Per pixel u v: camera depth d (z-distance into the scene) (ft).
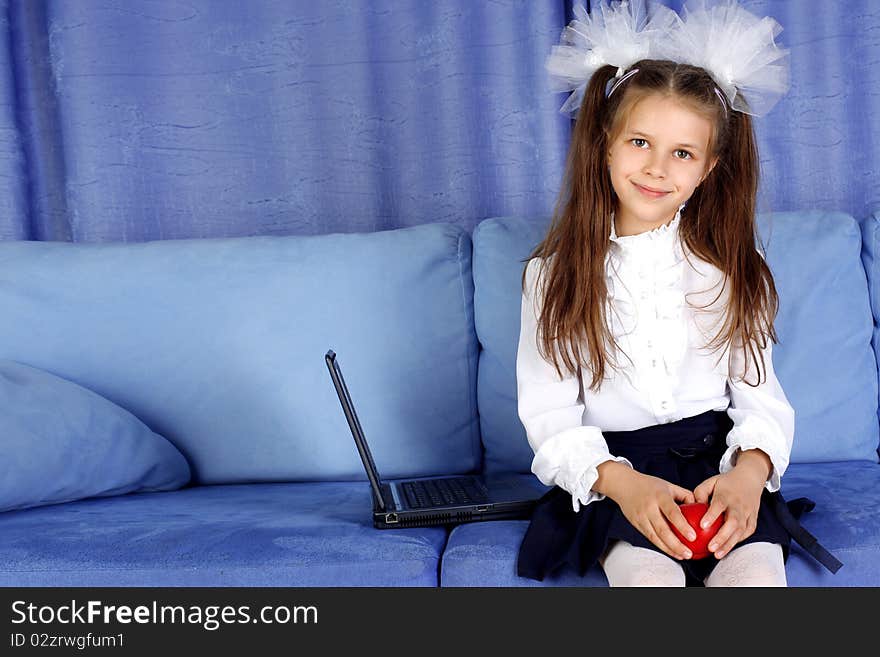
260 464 5.55
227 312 5.63
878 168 6.43
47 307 5.70
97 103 6.82
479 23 6.59
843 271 5.49
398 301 5.59
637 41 4.59
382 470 5.53
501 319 5.54
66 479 4.87
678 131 4.24
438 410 5.55
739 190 4.60
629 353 4.46
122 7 6.79
